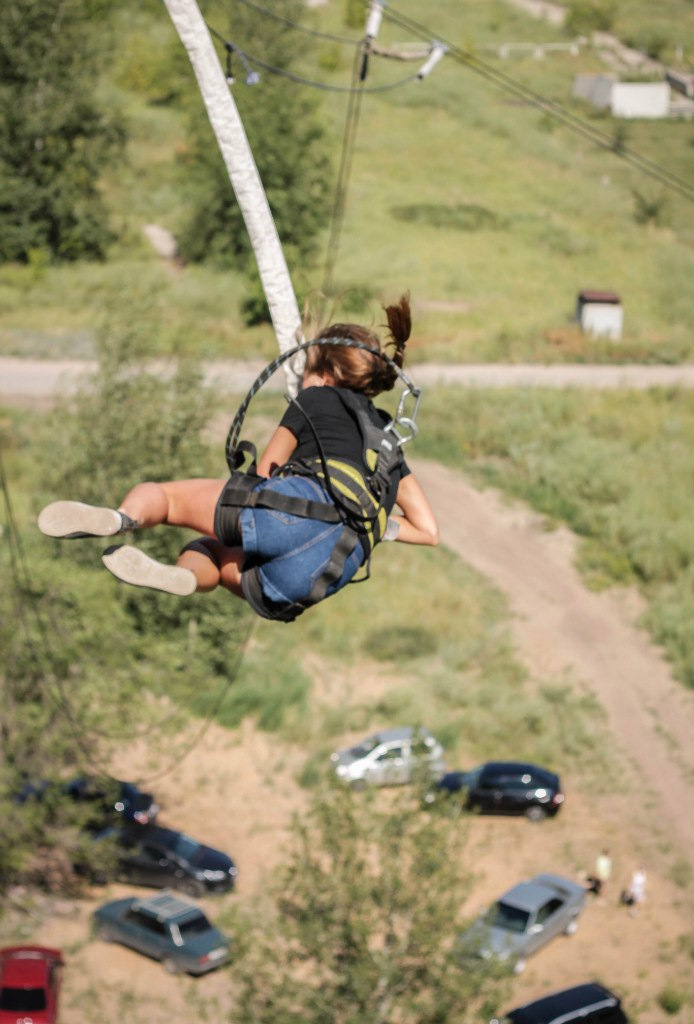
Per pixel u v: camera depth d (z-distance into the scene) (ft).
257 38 220.02
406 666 125.59
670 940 91.86
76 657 94.32
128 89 314.14
